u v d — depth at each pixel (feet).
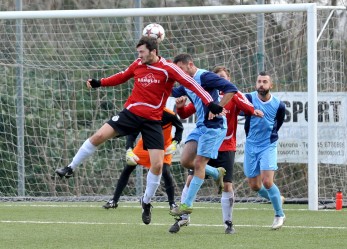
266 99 90.07
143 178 142.10
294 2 152.25
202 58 140.46
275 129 90.33
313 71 115.44
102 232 85.20
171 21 146.82
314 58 115.55
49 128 145.07
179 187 139.44
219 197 133.28
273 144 90.17
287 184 135.44
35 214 108.27
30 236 81.35
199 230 87.25
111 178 143.33
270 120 89.81
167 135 108.78
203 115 82.23
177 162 138.72
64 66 144.36
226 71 90.07
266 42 139.85
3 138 145.28
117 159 143.64
